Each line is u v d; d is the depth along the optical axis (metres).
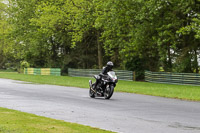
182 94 39.78
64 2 93.56
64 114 22.05
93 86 35.03
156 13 65.25
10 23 114.81
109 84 33.88
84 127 16.50
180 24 67.31
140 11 66.88
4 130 14.61
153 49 75.81
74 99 32.38
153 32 71.06
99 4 77.38
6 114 20.03
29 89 43.84
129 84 61.47
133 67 78.94
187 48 68.31
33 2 106.00
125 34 77.81
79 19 83.50
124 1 70.50
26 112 22.33
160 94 39.12
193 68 68.38
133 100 32.62
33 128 15.43
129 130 16.92
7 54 148.75
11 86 49.00
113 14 72.56
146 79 77.12
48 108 24.98
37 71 108.81
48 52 114.31
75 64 111.69
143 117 21.39
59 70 102.00
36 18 100.69
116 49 92.81
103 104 28.58
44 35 105.44
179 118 21.14
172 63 73.00
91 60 109.44
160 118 21.03
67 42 108.25
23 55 114.50
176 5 66.00
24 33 108.69
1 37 130.00
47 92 39.81
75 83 58.94
